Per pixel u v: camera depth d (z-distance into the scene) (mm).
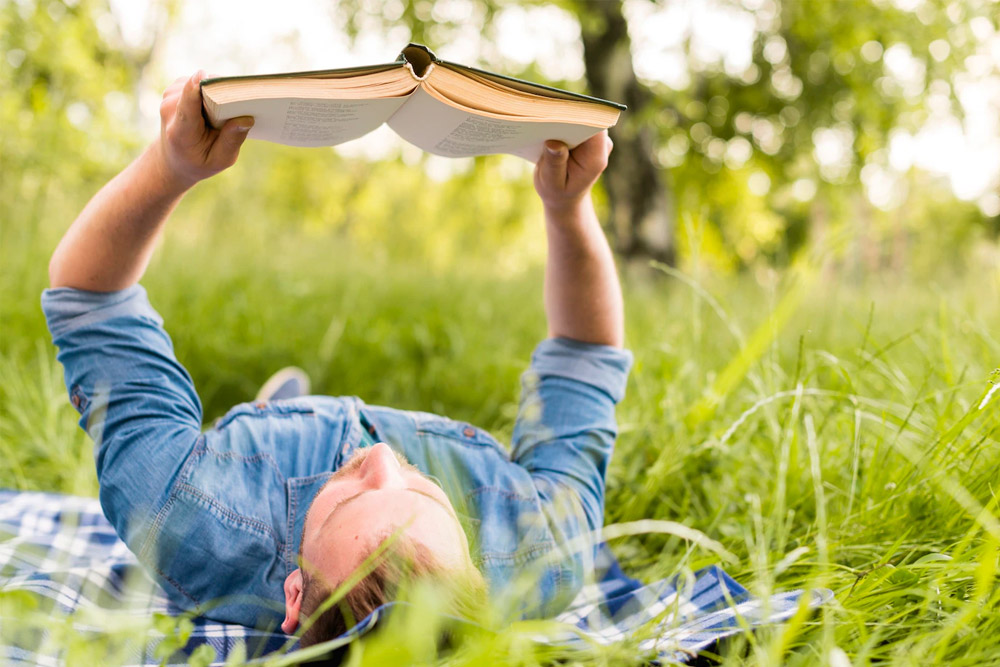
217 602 1413
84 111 6984
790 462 1915
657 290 6836
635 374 2484
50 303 1559
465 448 1699
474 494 1618
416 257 7688
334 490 1287
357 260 6504
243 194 7039
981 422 1696
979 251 4348
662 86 10359
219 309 4402
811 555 1591
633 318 4348
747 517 1877
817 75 10289
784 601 1362
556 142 1452
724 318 2266
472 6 9078
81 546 1873
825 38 9789
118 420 1530
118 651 1124
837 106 10414
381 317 4926
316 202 22859
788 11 9812
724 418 2299
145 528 1467
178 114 1260
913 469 1692
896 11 9438
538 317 5086
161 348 1609
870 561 1572
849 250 4148
